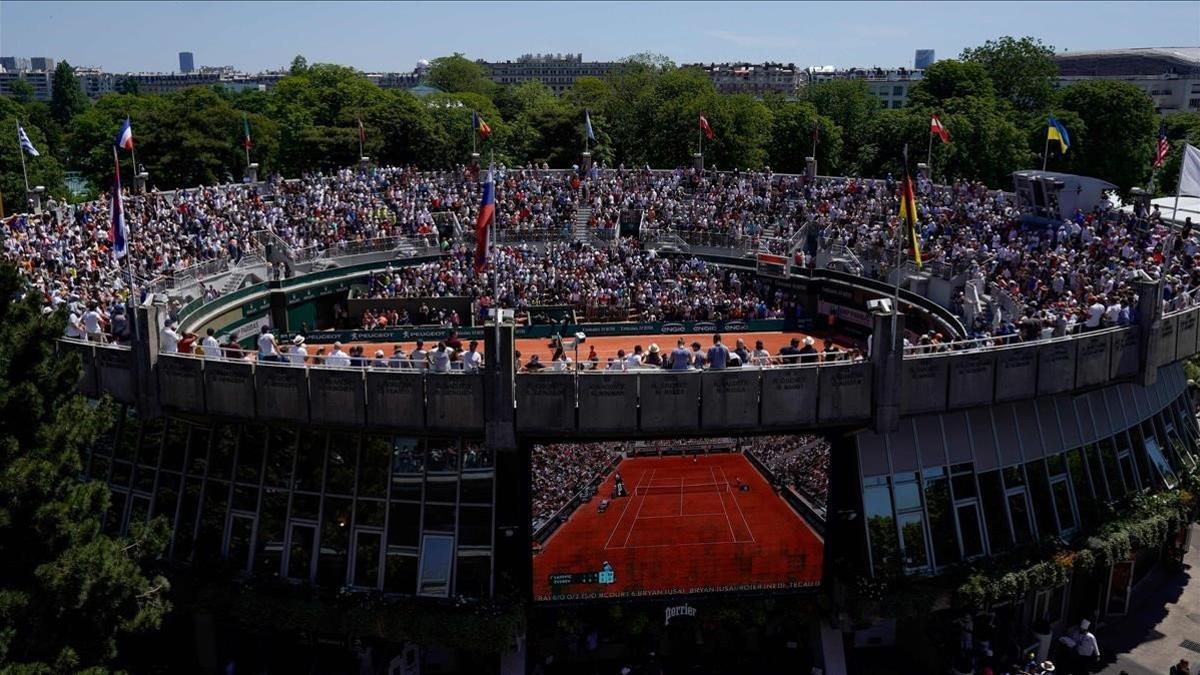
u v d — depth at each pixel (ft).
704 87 460.14
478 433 101.45
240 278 217.36
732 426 102.22
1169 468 135.54
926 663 112.06
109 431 115.34
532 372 100.53
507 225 257.34
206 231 222.89
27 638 80.38
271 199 252.42
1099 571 120.98
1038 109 398.83
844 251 231.09
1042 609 118.42
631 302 232.94
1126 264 155.53
